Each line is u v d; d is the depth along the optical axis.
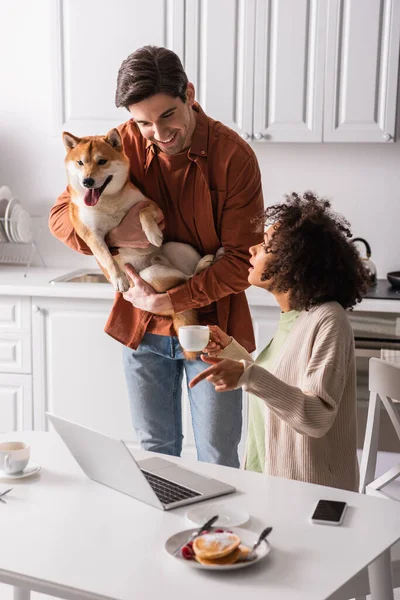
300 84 3.22
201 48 3.25
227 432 2.35
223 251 2.27
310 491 1.52
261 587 1.15
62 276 3.45
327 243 1.68
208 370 1.52
